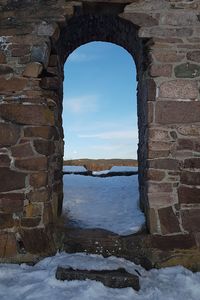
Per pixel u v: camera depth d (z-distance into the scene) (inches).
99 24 224.5
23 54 176.1
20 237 167.5
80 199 232.4
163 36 178.5
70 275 140.3
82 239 171.0
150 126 173.3
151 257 165.9
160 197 169.9
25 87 174.1
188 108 174.4
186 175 171.2
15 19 179.9
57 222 189.5
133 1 180.9
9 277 147.9
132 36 213.9
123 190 248.5
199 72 176.6
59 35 189.3
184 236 168.1
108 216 207.5
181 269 161.3
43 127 172.9
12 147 171.3
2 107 173.2
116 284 137.3
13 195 168.9
